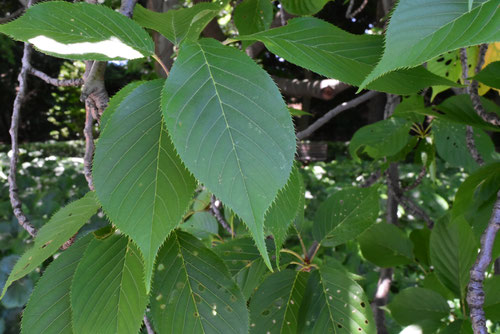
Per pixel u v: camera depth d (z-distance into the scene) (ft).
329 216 2.10
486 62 2.96
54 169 11.37
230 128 0.96
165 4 3.17
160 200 1.04
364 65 1.21
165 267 1.31
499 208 1.48
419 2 0.91
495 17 0.88
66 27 1.16
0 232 6.42
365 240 2.90
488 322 5.91
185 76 0.99
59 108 27.96
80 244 1.33
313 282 1.76
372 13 11.90
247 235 1.94
